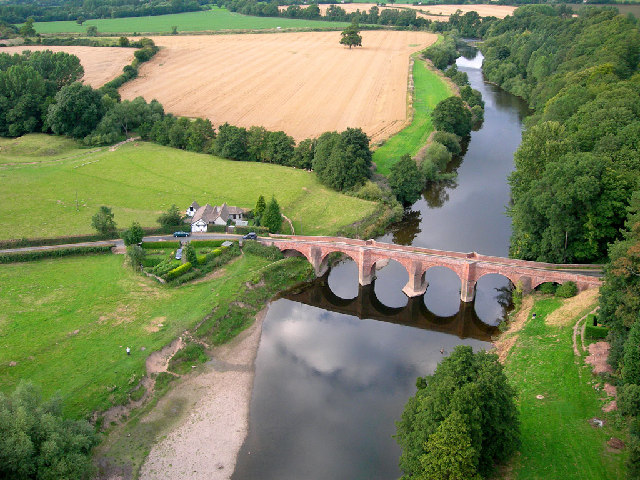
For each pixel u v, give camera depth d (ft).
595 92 512.22
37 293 354.74
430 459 201.36
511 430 216.13
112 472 240.12
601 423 238.89
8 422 208.85
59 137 631.15
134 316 334.85
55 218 454.81
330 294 392.27
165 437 260.01
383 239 451.53
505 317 354.95
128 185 527.81
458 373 220.84
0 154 583.99
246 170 565.53
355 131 515.50
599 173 352.49
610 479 213.05
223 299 355.56
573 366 276.00
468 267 354.74
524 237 388.78
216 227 435.53
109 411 267.80
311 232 444.96
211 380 298.76
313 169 552.00
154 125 645.51
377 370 307.78
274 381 299.17
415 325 354.95
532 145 404.57
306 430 265.34
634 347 234.99
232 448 255.09
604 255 365.81
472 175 569.23
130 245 403.95
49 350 301.22
